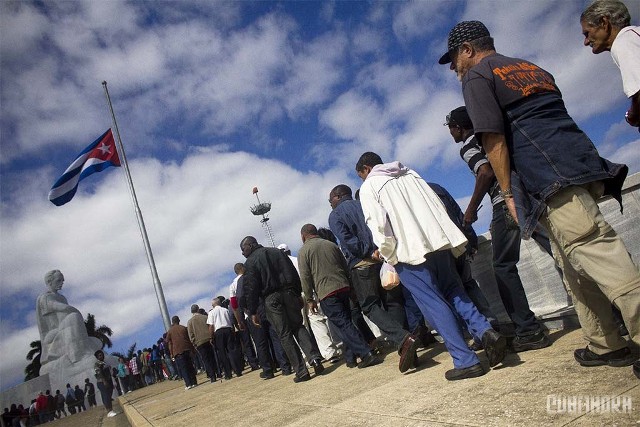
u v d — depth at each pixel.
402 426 2.46
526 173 2.22
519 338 3.59
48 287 38.25
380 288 5.40
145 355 26.91
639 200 4.55
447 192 4.34
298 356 5.78
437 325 3.27
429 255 3.39
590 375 2.40
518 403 2.28
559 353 3.11
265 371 7.63
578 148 2.13
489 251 5.58
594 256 2.05
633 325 1.98
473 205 3.66
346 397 3.76
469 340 5.07
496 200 3.54
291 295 6.01
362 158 4.11
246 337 10.53
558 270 5.04
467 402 2.56
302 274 5.74
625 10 2.29
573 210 2.08
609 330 2.43
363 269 4.81
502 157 2.26
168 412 6.91
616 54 2.23
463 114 3.56
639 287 1.96
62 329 36.22
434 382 3.34
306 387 5.15
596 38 2.36
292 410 3.93
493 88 2.31
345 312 5.54
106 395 15.91
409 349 3.95
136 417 7.48
